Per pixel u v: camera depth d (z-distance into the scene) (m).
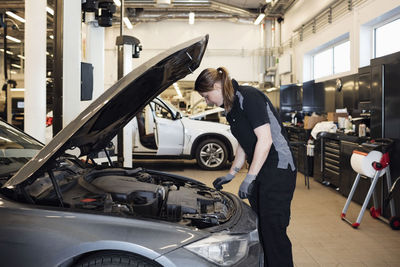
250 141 1.95
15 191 1.44
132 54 4.68
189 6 10.77
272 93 9.48
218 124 6.67
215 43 12.32
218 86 1.89
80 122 1.38
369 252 2.71
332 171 5.00
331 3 7.40
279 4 10.00
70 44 3.55
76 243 1.30
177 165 7.33
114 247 1.29
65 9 3.51
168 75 1.70
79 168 2.16
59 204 1.51
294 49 10.02
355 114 5.82
